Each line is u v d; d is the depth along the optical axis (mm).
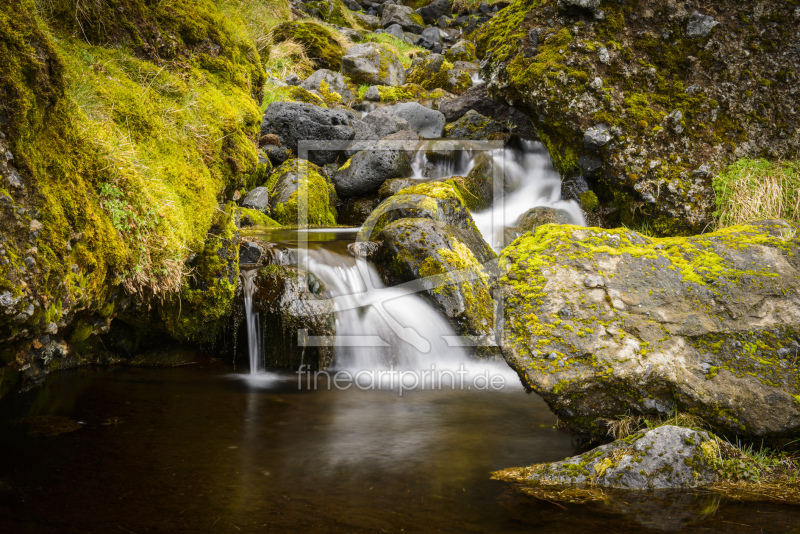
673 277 3203
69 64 3568
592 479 2682
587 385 2857
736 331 2957
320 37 13047
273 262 5215
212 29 4945
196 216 4031
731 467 2682
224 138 4539
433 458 3016
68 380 4285
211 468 2859
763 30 6484
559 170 7340
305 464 2928
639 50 6676
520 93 6836
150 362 4812
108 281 3178
